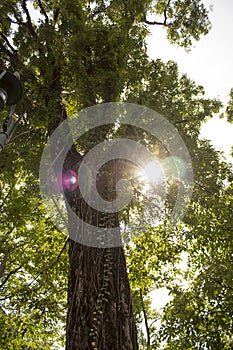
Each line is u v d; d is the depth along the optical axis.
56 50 7.99
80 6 8.13
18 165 8.80
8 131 4.38
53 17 10.74
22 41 9.07
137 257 9.79
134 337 4.25
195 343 7.22
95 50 7.24
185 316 7.27
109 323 4.19
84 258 4.95
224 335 7.33
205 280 7.49
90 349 3.96
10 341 9.09
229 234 8.23
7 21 10.38
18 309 8.38
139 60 8.16
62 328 9.91
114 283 4.63
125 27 8.42
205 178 8.92
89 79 6.86
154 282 9.81
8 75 4.25
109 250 4.98
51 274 9.38
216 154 9.05
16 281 11.88
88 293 4.52
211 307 7.37
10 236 11.10
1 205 10.67
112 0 9.75
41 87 7.94
